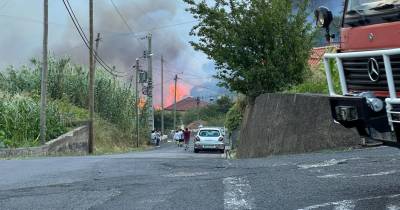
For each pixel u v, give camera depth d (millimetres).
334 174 8852
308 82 19344
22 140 27359
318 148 13680
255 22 19969
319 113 13906
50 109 31312
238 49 20109
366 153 11453
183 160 13055
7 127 27328
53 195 8102
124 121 47875
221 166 10859
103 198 7672
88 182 9312
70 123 35406
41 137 27922
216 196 7465
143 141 54594
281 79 19828
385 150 11742
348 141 13070
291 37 19891
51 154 27141
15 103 28391
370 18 6875
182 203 7105
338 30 7789
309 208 6523
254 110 18656
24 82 39812
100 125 40750
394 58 6434
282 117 15680
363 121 6781
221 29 20328
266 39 19969
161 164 11906
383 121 6590
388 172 8789
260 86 20047
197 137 32875
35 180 9984
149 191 8078
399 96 6367
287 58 20047
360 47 7012
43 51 28469
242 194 7527
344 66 7316
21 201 7711
